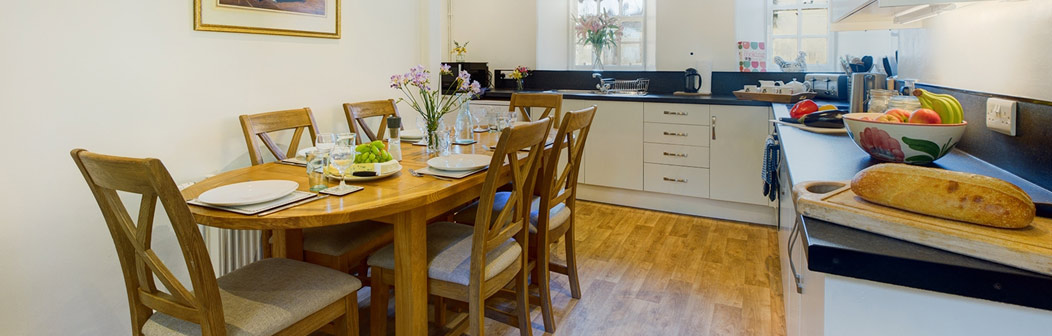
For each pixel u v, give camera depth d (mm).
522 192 1865
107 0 1931
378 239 2121
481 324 1737
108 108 1961
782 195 2467
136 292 1427
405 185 1750
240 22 2367
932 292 801
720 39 4262
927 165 1416
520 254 1958
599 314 2369
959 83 1684
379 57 3182
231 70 2373
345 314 1654
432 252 1870
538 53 5113
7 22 1688
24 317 1809
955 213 827
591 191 4312
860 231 895
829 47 4129
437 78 3625
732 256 3053
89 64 1896
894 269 789
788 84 3695
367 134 2912
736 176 3676
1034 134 1141
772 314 2338
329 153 1707
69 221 1902
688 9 4340
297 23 2627
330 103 2881
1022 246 729
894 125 1328
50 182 1836
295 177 1909
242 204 1479
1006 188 802
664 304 2455
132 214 2025
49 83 1800
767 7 4227
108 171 1211
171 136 2172
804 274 1314
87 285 1974
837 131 2055
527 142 1699
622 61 4945
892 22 2219
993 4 1379
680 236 3426
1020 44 1218
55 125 1827
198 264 1245
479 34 5348
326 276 1643
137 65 2035
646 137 3947
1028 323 764
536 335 2199
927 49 2086
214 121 2324
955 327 800
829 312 871
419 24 3494
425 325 1771
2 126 1702
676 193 3912
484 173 1912
